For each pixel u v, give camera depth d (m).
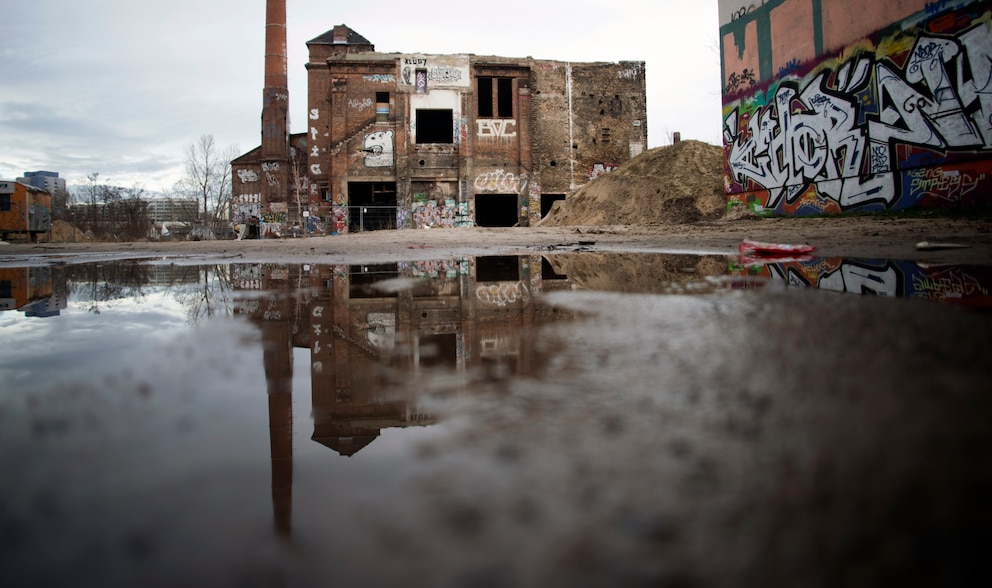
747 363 1.29
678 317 2.06
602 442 0.83
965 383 1.07
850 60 11.16
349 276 4.85
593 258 6.11
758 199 14.35
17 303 3.28
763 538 0.55
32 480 0.75
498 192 26.45
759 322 1.87
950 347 1.38
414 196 26.11
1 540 0.58
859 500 0.63
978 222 7.70
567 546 0.55
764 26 13.81
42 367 1.53
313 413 1.06
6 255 10.56
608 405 1.01
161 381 1.35
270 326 2.30
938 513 0.59
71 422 1.02
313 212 29.70
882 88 10.44
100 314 2.73
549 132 27.41
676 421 0.92
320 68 29.78
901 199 10.16
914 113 9.80
